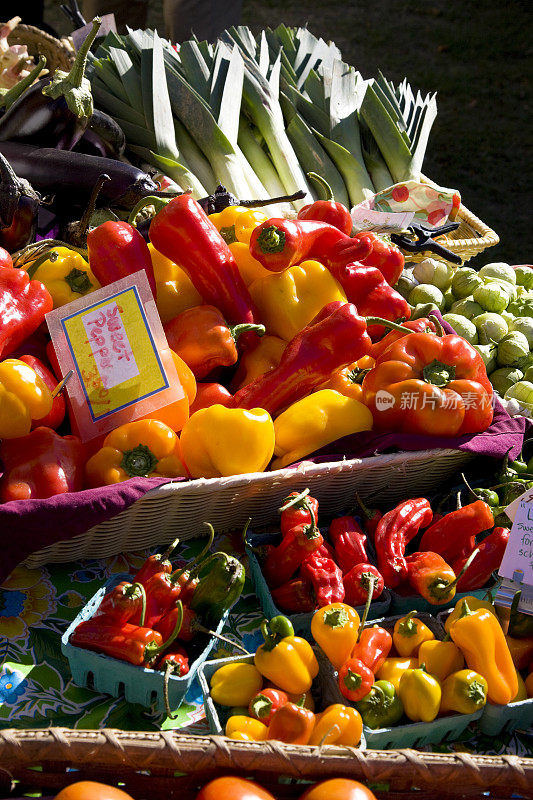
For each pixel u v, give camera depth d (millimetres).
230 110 3580
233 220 2555
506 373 2965
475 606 1788
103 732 1357
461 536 2010
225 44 3984
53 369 2150
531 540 1809
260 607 1962
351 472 2078
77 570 1992
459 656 1720
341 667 1647
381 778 1398
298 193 2590
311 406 2123
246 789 1345
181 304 2336
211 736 1388
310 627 1835
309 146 3764
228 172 3508
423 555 1941
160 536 2027
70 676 1727
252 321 2311
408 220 3115
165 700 1518
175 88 3561
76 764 1395
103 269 2180
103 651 1615
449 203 3256
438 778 1401
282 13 9078
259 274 2426
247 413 1997
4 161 2244
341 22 9062
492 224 6594
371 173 3924
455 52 8758
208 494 1929
